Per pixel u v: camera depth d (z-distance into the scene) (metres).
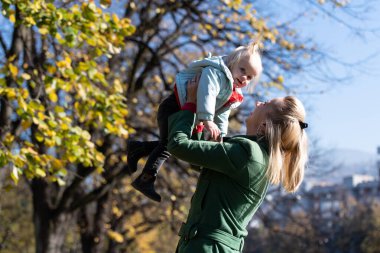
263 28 13.58
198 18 14.31
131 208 20.08
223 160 3.27
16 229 28.08
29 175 8.88
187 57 16.70
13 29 11.15
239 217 3.32
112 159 16.03
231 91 3.53
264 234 37.94
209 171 3.39
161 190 16.95
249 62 3.62
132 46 16.09
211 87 3.41
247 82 3.67
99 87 10.28
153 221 20.16
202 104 3.38
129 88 14.33
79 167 14.02
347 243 40.41
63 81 8.65
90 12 8.35
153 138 15.45
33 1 8.12
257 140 3.47
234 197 3.31
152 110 16.25
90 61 8.76
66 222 14.44
